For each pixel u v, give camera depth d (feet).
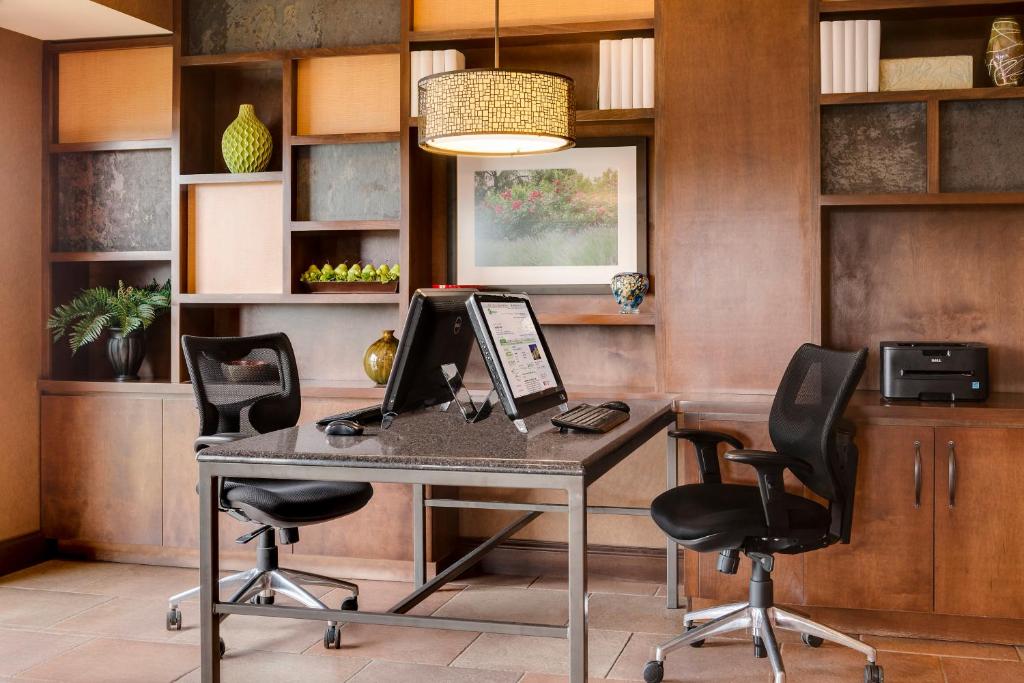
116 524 14.39
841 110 12.25
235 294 14.25
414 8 13.65
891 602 11.31
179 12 14.29
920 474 11.19
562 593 13.16
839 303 13.19
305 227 13.91
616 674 10.22
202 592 8.05
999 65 11.88
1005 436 10.99
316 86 14.10
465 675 10.20
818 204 12.15
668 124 12.64
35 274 14.67
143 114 14.64
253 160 14.38
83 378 15.44
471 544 14.48
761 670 10.34
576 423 9.00
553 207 14.11
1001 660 10.64
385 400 9.18
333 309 15.07
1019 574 10.98
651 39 12.85
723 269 12.51
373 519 13.55
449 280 14.51
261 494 10.50
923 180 12.05
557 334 14.26
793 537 9.70
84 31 14.23
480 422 9.89
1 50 13.98
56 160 14.94
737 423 11.80
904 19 12.68
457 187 14.42
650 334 13.94
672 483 12.35
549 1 13.19
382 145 13.84
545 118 9.32
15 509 14.26
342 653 10.85
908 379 11.69
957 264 12.85
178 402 14.08
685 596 12.45
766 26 12.34
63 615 12.14
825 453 9.60
